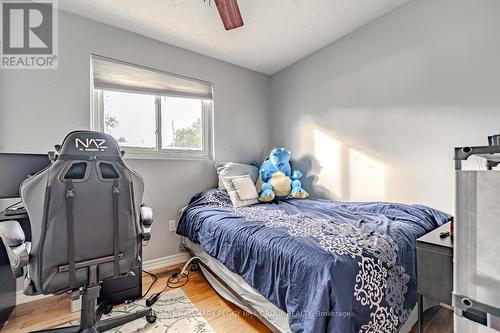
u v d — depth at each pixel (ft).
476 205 1.98
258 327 4.63
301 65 9.29
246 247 4.44
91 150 3.67
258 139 10.36
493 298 1.91
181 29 7.21
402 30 6.39
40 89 5.97
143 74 7.52
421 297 3.02
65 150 3.45
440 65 5.73
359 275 3.09
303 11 6.54
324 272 3.03
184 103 8.59
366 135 7.25
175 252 7.93
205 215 6.33
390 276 3.42
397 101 6.52
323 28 7.34
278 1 6.14
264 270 3.96
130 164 7.23
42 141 5.97
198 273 7.10
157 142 7.99
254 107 10.23
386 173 6.77
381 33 6.82
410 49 6.24
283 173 8.71
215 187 8.92
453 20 5.52
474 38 5.24
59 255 3.37
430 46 5.89
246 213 6.10
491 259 1.92
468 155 2.04
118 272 3.91
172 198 7.97
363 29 7.26
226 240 5.08
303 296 3.20
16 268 3.26
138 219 4.31
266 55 8.93
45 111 6.02
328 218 5.30
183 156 8.53
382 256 3.44
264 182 8.67
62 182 3.40
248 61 9.39
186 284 6.42
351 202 7.09
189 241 7.44
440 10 5.72
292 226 4.62
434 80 5.83
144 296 5.80
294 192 8.34
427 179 5.98
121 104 7.38
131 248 4.08
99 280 3.73
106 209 3.78
